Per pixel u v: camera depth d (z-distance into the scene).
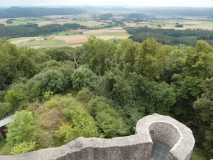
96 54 33.66
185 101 26.66
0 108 21.75
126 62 26.81
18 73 33.34
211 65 24.77
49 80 23.30
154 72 25.34
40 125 16.30
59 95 22.41
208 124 23.14
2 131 19.94
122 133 16.78
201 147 23.61
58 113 17.77
